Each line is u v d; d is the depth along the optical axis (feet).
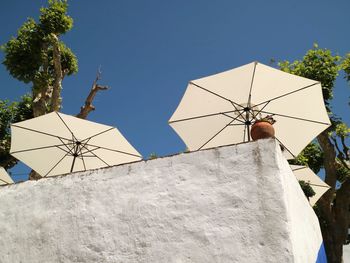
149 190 14.02
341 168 53.11
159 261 12.60
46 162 30.01
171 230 12.96
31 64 45.16
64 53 47.67
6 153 49.19
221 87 22.80
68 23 46.91
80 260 13.75
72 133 28.17
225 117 24.08
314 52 49.55
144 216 13.60
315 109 23.04
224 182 13.07
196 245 12.39
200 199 13.09
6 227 15.65
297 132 24.09
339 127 47.98
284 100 22.86
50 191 15.70
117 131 28.86
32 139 28.91
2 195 16.47
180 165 14.01
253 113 23.41
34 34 45.57
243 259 11.63
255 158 13.03
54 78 45.29
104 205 14.46
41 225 15.10
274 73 21.91
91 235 14.07
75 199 15.08
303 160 49.57
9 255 14.99
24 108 52.42
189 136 25.30
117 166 15.07
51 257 14.28
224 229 12.29
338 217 44.62
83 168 30.63
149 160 14.64
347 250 59.31
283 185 12.34
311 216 15.84
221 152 13.65
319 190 33.01
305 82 22.09
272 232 11.68
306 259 12.64
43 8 46.70
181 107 23.95
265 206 12.14
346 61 48.52
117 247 13.43
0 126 50.93
